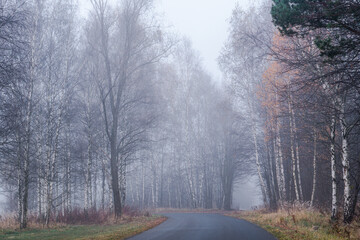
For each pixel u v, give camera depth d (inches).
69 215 1037.8
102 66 1136.8
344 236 527.2
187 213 1621.6
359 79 459.5
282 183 1115.3
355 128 743.7
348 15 421.7
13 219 976.9
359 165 703.7
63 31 1081.4
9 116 676.1
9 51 601.3
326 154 974.4
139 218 1138.0
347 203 641.0
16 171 997.2
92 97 1285.7
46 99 1005.2
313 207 924.0
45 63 1010.7
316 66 589.6
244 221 945.5
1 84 600.4
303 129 893.2
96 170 1555.1
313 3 437.7
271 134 1104.8
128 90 1247.5
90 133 1248.2
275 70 860.0
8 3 597.9
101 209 1206.9
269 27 892.6
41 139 1023.6
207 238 539.5
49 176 973.8
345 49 433.4
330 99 590.6
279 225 743.1
